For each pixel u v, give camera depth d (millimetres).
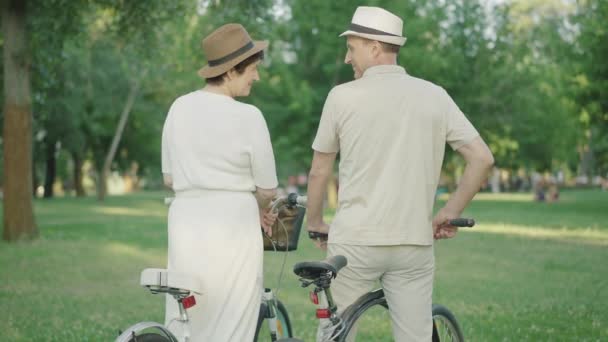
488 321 7969
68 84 37094
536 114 37938
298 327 7723
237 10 18156
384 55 4059
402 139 3920
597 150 64562
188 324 3648
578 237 19172
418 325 4070
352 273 4008
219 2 18469
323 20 30844
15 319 8336
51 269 13016
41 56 18688
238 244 3873
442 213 4043
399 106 3922
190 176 3906
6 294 10234
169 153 4031
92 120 45438
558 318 8195
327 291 3850
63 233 20750
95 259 14656
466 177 4008
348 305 4086
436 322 4691
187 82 38531
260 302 4016
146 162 53531
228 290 3838
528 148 57219
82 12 18719
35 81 19969
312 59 32531
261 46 4078
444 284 10953
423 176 3965
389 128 3920
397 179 3924
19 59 17375
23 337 7387
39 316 8547
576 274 12125
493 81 34719
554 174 81375
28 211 17922
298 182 62375
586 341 6941
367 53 4066
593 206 38188
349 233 3973
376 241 3924
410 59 29172
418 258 3996
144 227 23953
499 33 35000
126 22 18375
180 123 3984
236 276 3861
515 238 18906
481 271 12531
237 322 3826
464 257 14680
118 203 44656
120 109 43531
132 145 52312
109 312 8797
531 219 27219
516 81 35000
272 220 4219
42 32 17797
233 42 3982
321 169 4102
